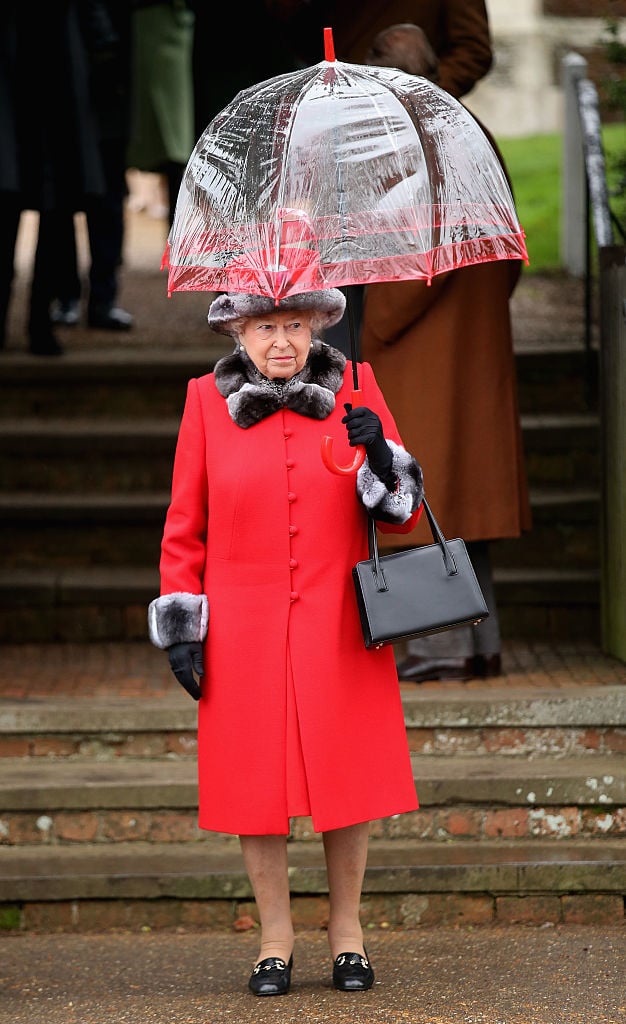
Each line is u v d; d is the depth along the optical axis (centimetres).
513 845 1720
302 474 1419
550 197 4128
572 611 2244
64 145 2608
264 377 1441
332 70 1375
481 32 2016
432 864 1694
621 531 2011
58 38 2594
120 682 2044
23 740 1869
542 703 1828
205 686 1430
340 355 1466
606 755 1834
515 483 1956
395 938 1644
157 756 1866
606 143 4109
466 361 1941
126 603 2288
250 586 1417
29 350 2691
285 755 1398
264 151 1335
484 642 1995
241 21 2928
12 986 1511
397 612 1371
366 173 1336
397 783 1420
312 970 1537
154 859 1708
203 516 1459
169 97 3353
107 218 3005
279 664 1403
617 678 1978
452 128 1387
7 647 2273
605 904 1684
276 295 1308
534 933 1652
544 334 2788
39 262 2638
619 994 1441
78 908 1698
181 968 1559
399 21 2044
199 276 1347
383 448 1390
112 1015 1417
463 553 1402
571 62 3444
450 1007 1411
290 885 1688
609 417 2056
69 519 2389
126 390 2617
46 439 2486
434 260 1369
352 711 1408
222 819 1414
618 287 1989
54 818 1761
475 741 1842
